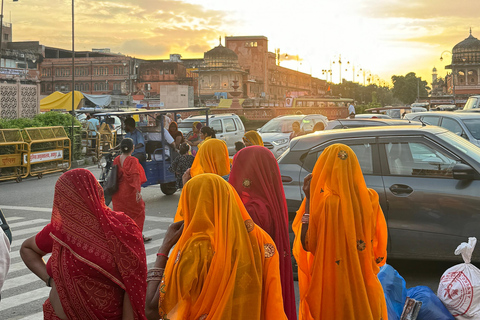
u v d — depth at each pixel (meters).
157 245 7.91
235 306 2.28
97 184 2.73
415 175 5.63
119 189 7.33
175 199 12.53
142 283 2.69
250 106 54.78
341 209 3.11
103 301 2.62
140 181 7.39
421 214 5.50
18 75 45.88
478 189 5.36
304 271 3.40
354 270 3.07
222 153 4.60
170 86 43.88
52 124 20.03
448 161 5.58
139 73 88.31
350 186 3.13
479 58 103.06
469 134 12.50
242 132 20.73
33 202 12.38
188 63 103.12
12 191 14.15
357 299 3.06
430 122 13.60
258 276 2.37
